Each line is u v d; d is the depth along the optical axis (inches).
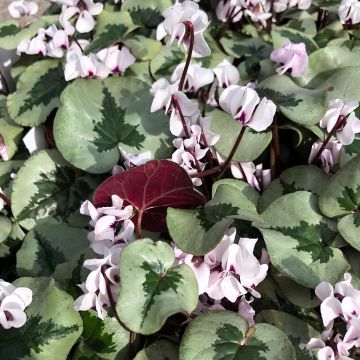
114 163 11.5
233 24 15.5
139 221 9.9
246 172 11.4
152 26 14.9
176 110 10.4
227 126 11.5
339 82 12.2
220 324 8.6
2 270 12.0
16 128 13.0
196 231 9.0
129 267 8.3
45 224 11.1
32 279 9.7
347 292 8.2
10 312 8.4
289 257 9.8
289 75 12.7
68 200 11.8
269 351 8.5
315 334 9.3
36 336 9.0
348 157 11.1
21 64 14.4
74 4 12.8
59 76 13.2
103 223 9.3
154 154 11.6
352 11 13.8
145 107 11.9
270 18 14.9
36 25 14.8
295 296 9.8
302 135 12.0
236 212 9.2
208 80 11.4
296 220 10.2
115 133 11.7
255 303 10.0
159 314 7.9
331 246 10.0
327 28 15.2
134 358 9.0
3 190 12.1
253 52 14.4
